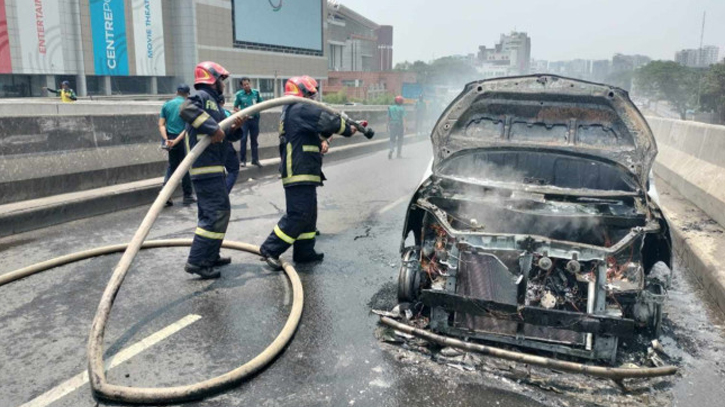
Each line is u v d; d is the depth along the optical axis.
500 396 3.20
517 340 3.65
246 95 10.34
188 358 3.57
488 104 4.82
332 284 4.93
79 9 38.19
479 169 4.83
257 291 4.71
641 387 3.32
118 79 43.69
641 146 4.32
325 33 67.31
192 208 7.85
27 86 37.06
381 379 3.37
